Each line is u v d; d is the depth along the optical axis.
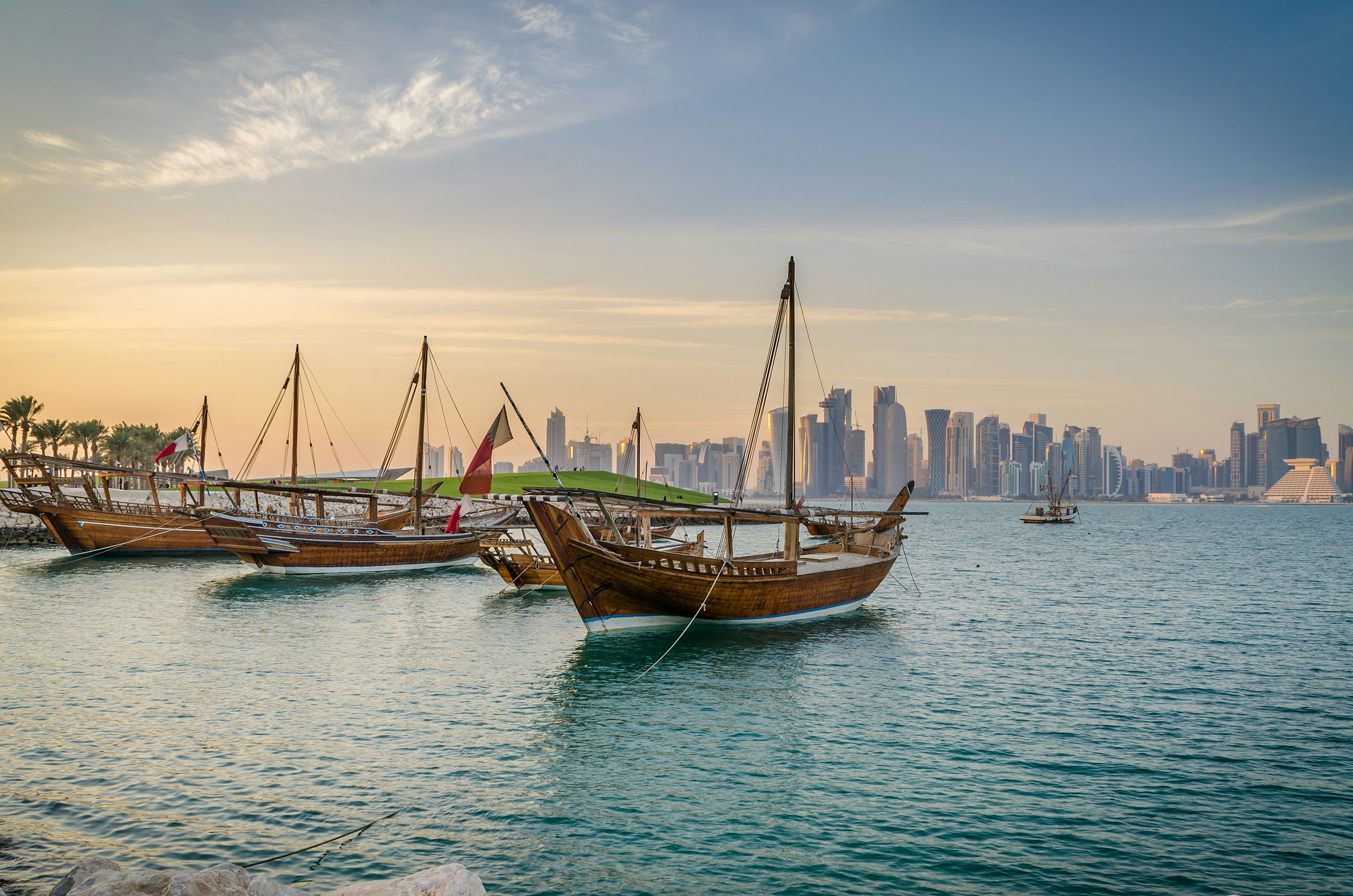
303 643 37.84
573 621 45.31
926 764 22.16
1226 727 25.80
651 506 43.25
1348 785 20.75
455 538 72.12
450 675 31.92
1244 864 16.42
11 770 20.58
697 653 36.88
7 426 137.38
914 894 15.14
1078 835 17.67
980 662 35.53
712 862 16.30
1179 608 53.38
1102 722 26.31
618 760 22.22
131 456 162.75
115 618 44.03
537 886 15.26
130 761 21.42
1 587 56.06
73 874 13.33
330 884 15.19
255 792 19.53
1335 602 56.53
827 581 46.00
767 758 22.53
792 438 48.88
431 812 18.55
